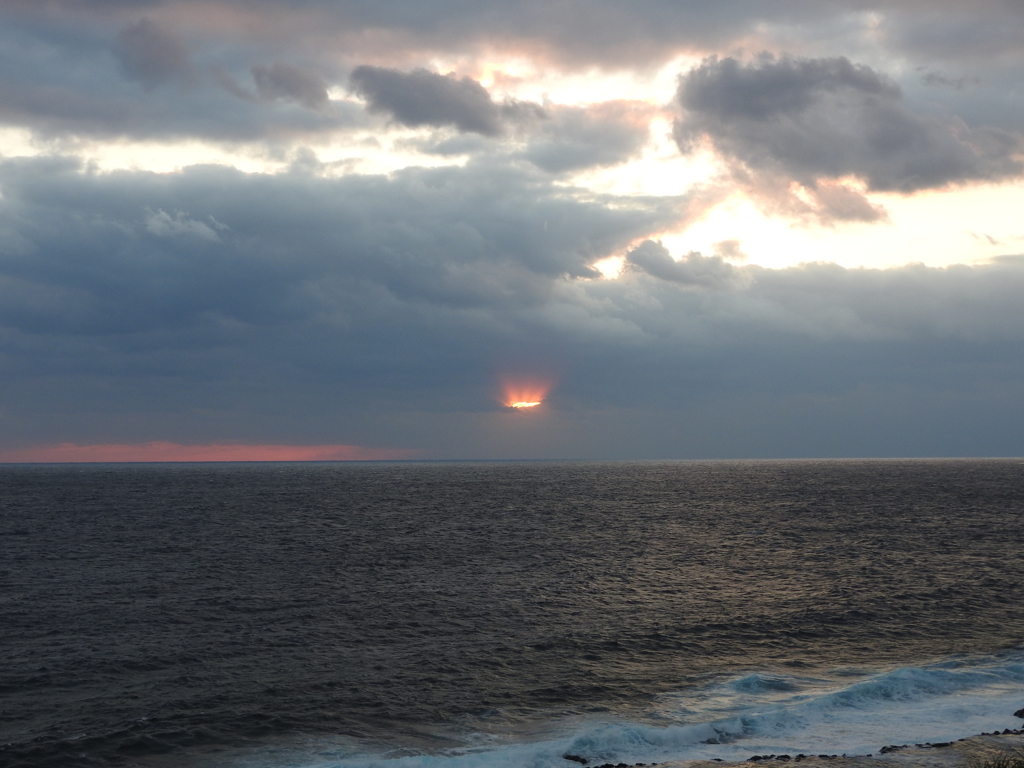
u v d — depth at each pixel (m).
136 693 28.56
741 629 38.72
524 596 47.34
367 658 33.38
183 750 23.42
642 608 43.84
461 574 55.81
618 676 30.98
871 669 32.03
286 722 25.66
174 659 33.03
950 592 47.91
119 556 64.50
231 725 25.36
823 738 24.03
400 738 24.42
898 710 26.55
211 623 39.75
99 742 23.92
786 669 32.09
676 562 62.06
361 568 58.41
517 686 29.67
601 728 24.55
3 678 30.23
